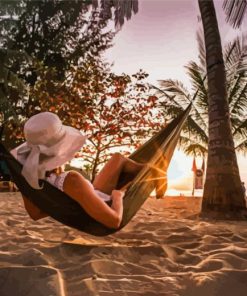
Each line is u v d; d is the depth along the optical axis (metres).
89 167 14.01
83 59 19.12
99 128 13.22
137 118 13.09
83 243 3.81
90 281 2.63
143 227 5.06
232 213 6.98
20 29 19.11
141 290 2.56
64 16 19.22
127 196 3.26
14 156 2.96
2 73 15.29
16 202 8.72
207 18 7.81
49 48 19.31
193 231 4.66
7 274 2.75
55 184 2.90
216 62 7.60
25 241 3.83
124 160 3.55
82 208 2.97
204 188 7.36
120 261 3.25
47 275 2.73
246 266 3.05
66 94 13.53
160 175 3.82
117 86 13.02
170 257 3.42
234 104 14.98
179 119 4.41
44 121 2.88
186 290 2.59
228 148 7.28
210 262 3.12
